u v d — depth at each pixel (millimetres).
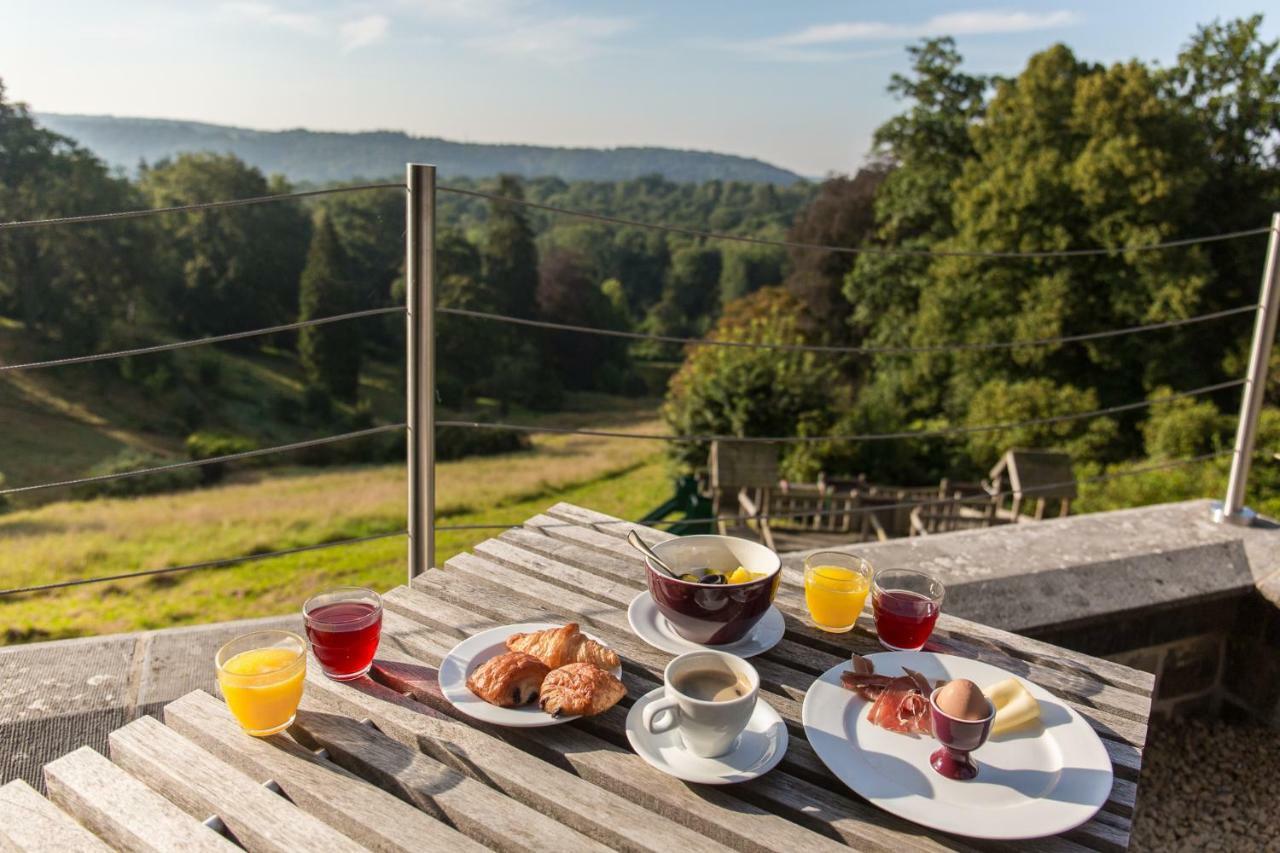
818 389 14500
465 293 40812
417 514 1823
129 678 1738
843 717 1050
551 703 1025
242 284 41375
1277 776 2334
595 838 885
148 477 26719
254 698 970
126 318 37500
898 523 10594
